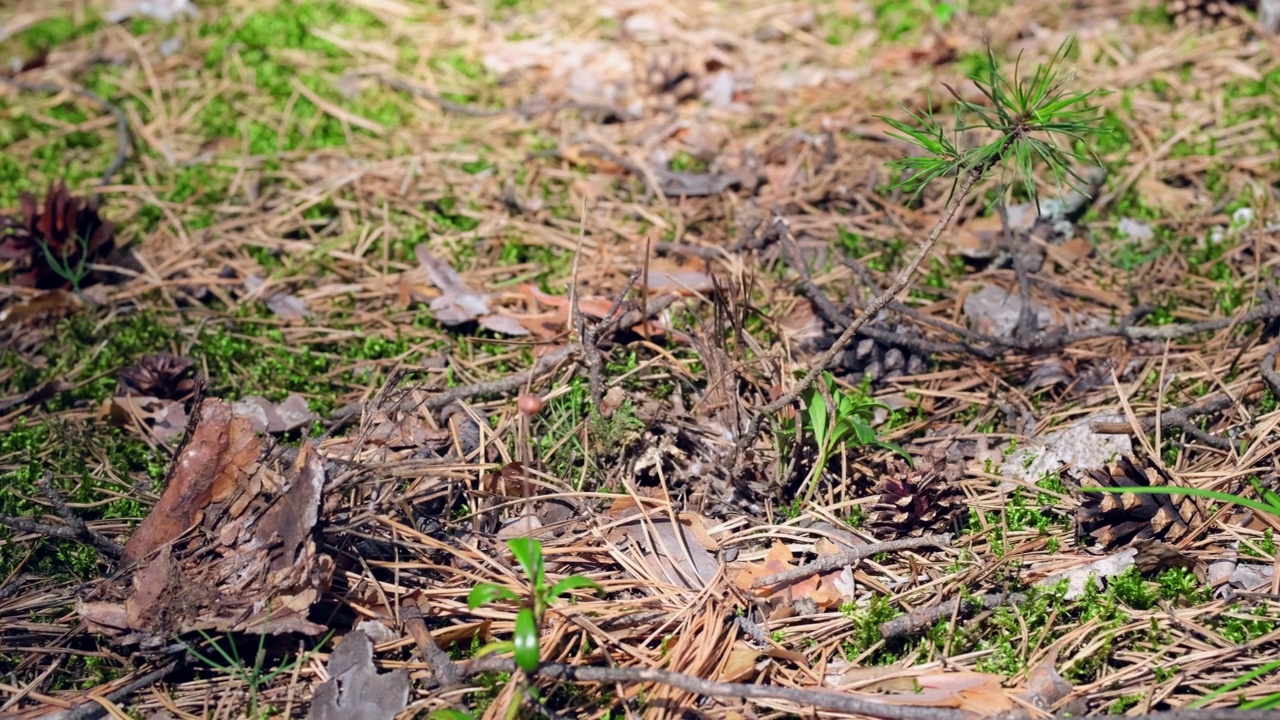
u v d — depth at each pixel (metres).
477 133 1.39
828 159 1.33
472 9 1.59
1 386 1.19
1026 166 1.00
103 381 1.19
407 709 1.01
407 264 1.27
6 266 1.28
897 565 1.08
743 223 1.29
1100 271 1.24
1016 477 1.11
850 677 1.03
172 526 1.05
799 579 1.06
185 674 1.04
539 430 1.13
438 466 1.07
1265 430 1.11
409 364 1.19
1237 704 1.00
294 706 1.02
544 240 1.28
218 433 1.06
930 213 1.29
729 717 1.01
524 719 1.01
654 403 1.14
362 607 1.05
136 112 1.41
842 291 1.23
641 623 1.05
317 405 1.17
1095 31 1.45
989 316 1.21
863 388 1.16
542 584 1.01
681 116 1.40
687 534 1.08
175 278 1.27
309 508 1.03
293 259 1.28
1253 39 1.43
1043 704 1.01
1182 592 1.05
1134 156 1.33
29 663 1.04
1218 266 1.23
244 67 1.46
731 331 1.18
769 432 1.13
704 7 1.58
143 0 1.61
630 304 1.18
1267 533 1.07
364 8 1.59
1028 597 1.05
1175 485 1.09
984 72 1.41
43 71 1.47
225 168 1.36
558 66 1.46
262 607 1.03
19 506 1.12
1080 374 1.17
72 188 1.34
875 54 1.46
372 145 1.38
